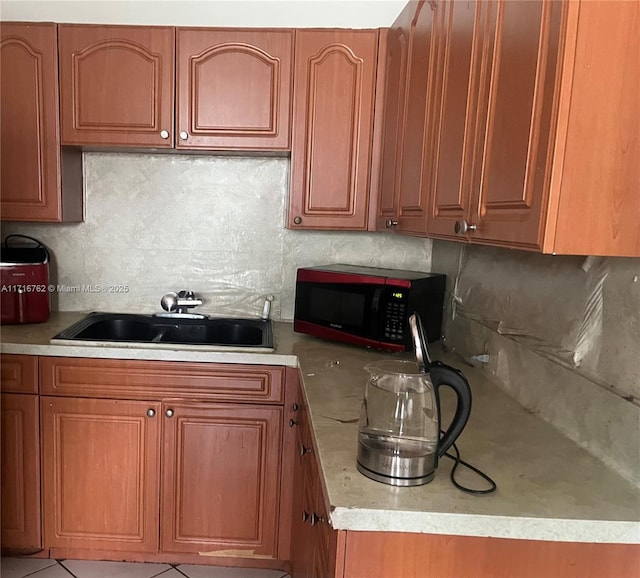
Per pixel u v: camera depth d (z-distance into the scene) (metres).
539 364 1.49
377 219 2.20
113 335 2.46
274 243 2.52
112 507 2.13
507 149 1.06
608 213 0.92
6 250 2.32
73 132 2.15
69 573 2.13
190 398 2.06
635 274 1.13
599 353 1.25
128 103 2.13
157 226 2.50
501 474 1.14
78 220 2.41
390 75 2.06
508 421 1.44
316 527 1.34
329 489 1.05
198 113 2.15
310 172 2.19
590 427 1.26
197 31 2.11
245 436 2.08
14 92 2.13
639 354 1.12
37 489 2.11
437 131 1.50
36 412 2.06
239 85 2.14
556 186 0.91
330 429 1.34
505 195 1.06
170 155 2.46
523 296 1.59
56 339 2.06
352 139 2.18
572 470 1.17
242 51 2.12
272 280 2.54
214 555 2.17
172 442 2.08
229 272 2.54
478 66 1.22
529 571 1.02
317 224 2.22
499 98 1.10
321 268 2.29
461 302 2.06
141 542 2.15
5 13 2.33
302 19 2.34
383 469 1.08
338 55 2.13
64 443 2.08
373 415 1.12
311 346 2.16
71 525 2.14
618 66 0.89
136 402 2.06
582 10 0.87
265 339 2.22
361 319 2.07
